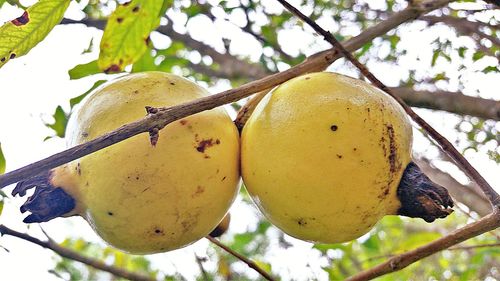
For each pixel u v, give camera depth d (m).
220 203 0.29
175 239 0.28
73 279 0.71
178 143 0.27
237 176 0.29
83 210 0.28
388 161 0.27
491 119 0.63
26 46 0.35
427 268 0.91
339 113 0.27
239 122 0.31
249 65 0.78
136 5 0.40
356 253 0.83
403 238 0.88
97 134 0.27
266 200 0.28
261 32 0.72
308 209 0.27
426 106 0.64
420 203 0.27
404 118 0.29
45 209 0.27
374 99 0.28
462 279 0.63
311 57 0.31
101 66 0.42
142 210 0.27
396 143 0.27
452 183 0.70
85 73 0.46
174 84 0.29
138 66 0.49
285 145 0.27
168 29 0.73
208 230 0.29
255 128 0.28
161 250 0.29
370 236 0.71
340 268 0.78
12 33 0.34
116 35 0.41
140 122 0.24
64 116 0.52
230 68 0.78
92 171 0.27
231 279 0.74
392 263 0.34
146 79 0.29
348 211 0.27
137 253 0.29
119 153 0.27
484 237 0.77
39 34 0.35
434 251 0.32
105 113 0.28
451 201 0.27
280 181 0.27
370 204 0.27
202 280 0.67
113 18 0.40
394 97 0.30
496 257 0.78
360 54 0.65
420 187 0.27
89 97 0.29
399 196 0.28
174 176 0.27
